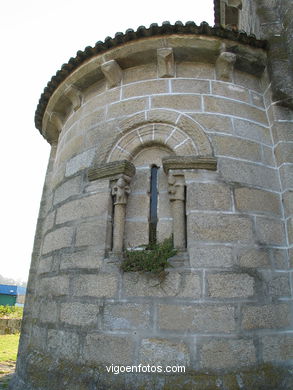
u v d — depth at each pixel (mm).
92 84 5125
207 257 3525
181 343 3270
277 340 3471
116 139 4344
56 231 4516
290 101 4355
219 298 3396
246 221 3779
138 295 3494
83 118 5000
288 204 3953
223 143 4113
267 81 4676
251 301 3471
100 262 3760
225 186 3869
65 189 4680
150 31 4355
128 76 4770
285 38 4684
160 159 4211
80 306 3721
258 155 4223
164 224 3912
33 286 5895
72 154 4891
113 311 3518
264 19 4914
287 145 4234
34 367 3844
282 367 3400
